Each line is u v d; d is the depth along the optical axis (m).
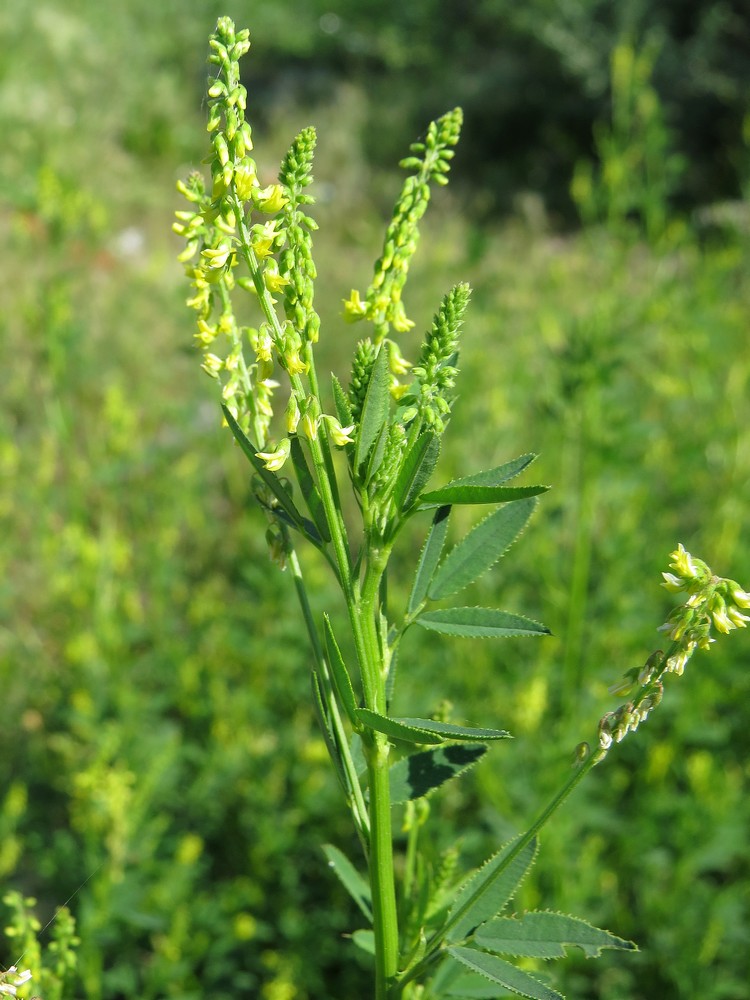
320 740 3.69
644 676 1.20
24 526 5.07
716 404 4.93
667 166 3.85
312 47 14.36
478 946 1.36
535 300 6.66
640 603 4.05
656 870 3.47
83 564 4.20
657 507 4.68
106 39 12.02
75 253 7.31
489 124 12.14
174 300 6.21
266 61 14.20
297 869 3.62
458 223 9.16
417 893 1.65
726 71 10.87
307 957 3.40
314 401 1.21
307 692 4.05
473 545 1.38
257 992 3.39
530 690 3.31
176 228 1.27
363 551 1.28
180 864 3.28
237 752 3.77
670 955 3.28
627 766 3.79
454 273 5.50
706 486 4.79
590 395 3.53
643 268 5.39
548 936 1.28
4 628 4.59
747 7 11.26
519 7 12.19
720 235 6.26
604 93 11.43
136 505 4.98
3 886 3.37
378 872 1.33
